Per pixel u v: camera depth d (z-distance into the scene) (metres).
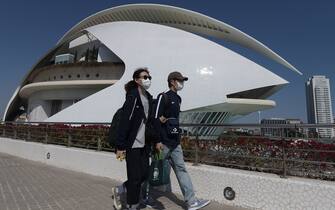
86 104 21.16
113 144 4.58
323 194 4.09
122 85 20.95
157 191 6.15
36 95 29.81
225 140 5.86
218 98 19.11
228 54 20.53
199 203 4.85
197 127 6.19
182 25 27.98
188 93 19.30
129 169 4.47
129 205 4.51
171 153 4.72
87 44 28.39
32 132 12.88
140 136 4.49
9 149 14.06
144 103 4.58
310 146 4.85
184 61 20.30
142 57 21.28
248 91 21.05
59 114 21.58
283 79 20.08
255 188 4.79
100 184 6.88
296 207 4.33
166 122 4.67
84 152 8.64
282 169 4.89
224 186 5.19
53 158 10.16
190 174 5.75
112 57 25.64
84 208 4.94
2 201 5.39
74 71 26.02
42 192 6.08
